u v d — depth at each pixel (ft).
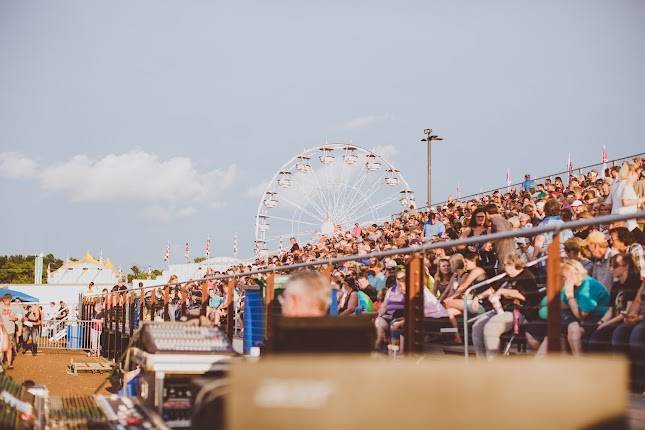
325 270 25.76
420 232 62.23
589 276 22.24
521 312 23.58
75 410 20.21
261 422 6.52
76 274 215.72
